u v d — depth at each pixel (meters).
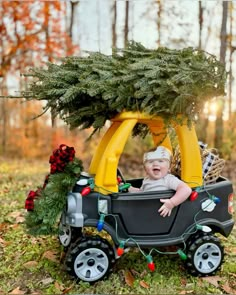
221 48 8.64
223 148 8.70
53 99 2.71
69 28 11.77
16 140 12.66
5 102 12.35
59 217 2.82
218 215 2.81
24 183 6.12
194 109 2.54
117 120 2.68
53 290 2.52
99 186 2.52
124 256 3.01
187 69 2.49
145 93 2.45
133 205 2.58
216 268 2.76
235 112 10.13
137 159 8.77
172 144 3.19
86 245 2.57
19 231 3.65
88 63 2.83
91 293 2.49
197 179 2.74
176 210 2.67
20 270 2.83
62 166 2.60
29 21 8.07
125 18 10.96
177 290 2.55
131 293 2.49
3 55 8.20
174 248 3.11
